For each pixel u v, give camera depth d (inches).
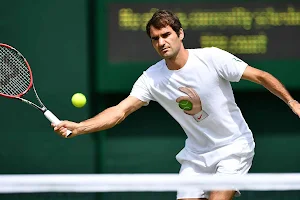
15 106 802.8
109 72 776.9
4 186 486.6
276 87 564.1
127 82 778.8
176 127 811.4
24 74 613.0
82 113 802.8
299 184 492.1
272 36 775.7
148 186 493.7
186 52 577.0
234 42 773.9
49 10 796.0
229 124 583.8
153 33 566.3
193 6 771.4
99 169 809.5
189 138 606.9
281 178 494.9
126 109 590.6
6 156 806.5
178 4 771.4
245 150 583.8
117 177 495.5
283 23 775.7
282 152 815.1
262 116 815.1
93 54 798.5
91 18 796.0
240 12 772.6
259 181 496.4
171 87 583.5
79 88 800.9
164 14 565.0
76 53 799.7
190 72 574.6
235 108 589.0
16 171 806.5
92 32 797.9
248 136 589.9
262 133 815.7
